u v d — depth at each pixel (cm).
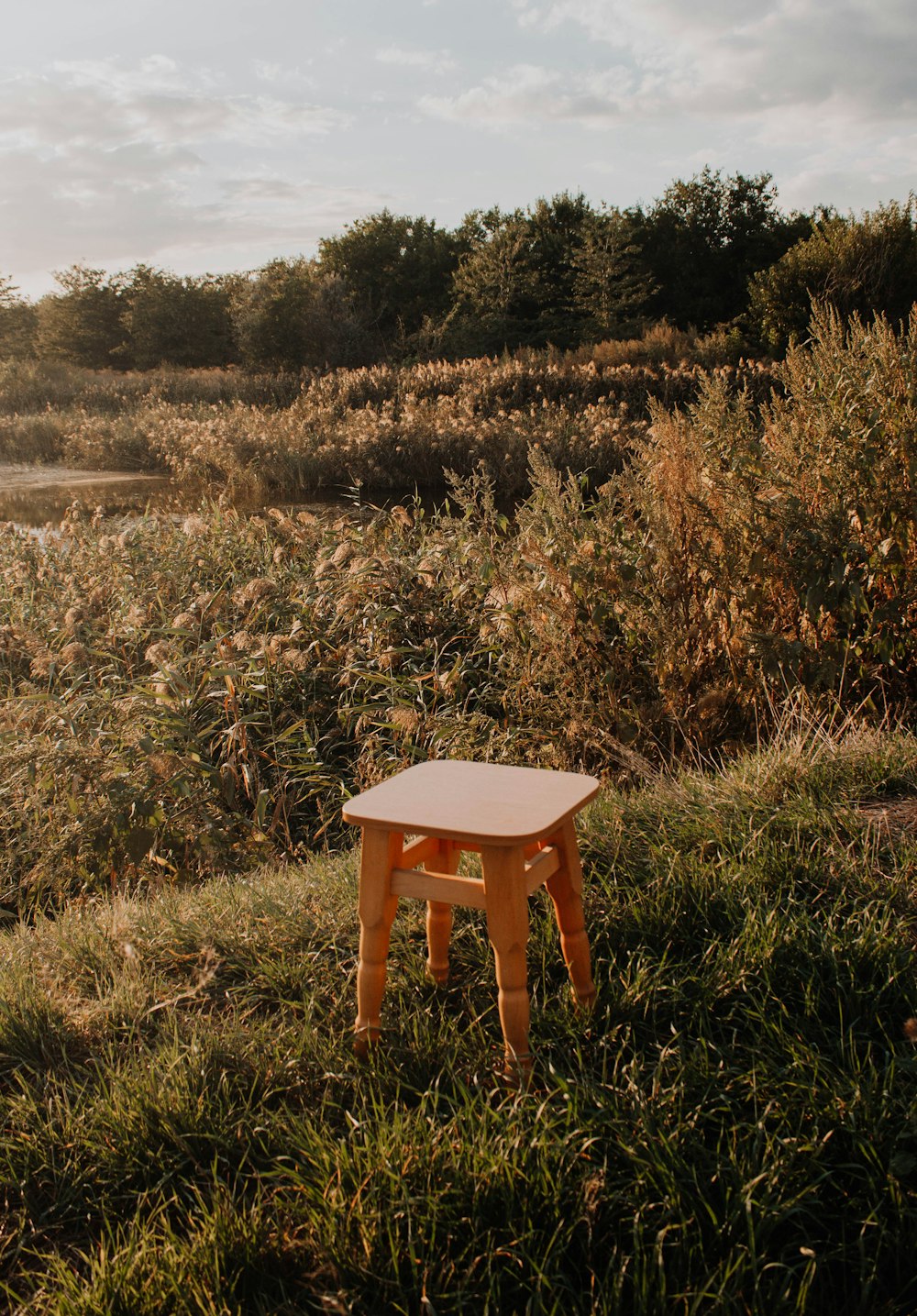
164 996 265
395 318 4869
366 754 475
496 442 1655
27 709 529
